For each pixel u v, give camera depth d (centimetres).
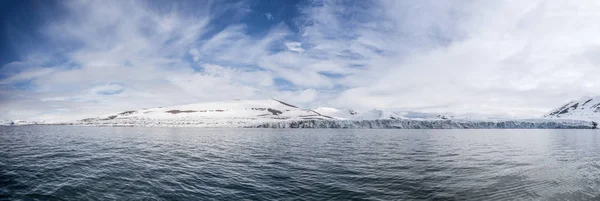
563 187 2159
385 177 2462
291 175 2550
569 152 4506
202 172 2667
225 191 2012
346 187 2120
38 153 3834
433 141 6725
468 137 8550
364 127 17650
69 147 4656
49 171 2594
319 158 3641
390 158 3644
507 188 2100
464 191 2014
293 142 6238
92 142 5666
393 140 7031
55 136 7625
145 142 5784
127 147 4728
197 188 2086
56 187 2055
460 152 4353
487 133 11631
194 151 4312
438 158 3650
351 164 3152
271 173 2641
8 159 3266
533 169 2880
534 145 5741
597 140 7362
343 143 6028
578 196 1933
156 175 2498
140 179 2334
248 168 2900
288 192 1988
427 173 2638
